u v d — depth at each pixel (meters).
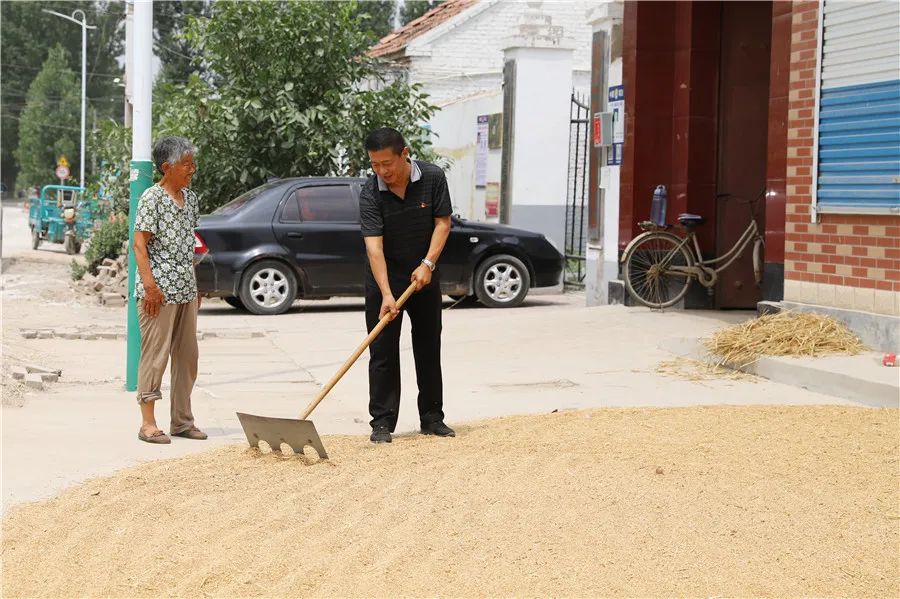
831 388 8.98
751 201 13.73
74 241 28.83
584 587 4.63
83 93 57.69
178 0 67.62
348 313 16.02
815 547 5.17
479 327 13.14
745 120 13.86
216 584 4.66
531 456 6.67
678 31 13.97
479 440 7.18
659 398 8.89
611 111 14.69
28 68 91.75
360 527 5.35
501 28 27.67
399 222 7.16
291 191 16.02
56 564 4.90
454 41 27.53
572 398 8.94
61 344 12.23
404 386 9.66
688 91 13.77
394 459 6.64
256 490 6.00
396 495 5.86
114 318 15.05
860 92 9.94
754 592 4.63
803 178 10.62
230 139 18.36
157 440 7.32
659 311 13.52
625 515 5.54
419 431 7.66
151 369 7.32
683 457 6.64
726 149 13.84
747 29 13.77
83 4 91.00
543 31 19.77
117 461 6.77
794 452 6.80
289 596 4.53
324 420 8.20
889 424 7.63
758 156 13.90
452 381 9.86
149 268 7.27
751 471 6.36
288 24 18.36
